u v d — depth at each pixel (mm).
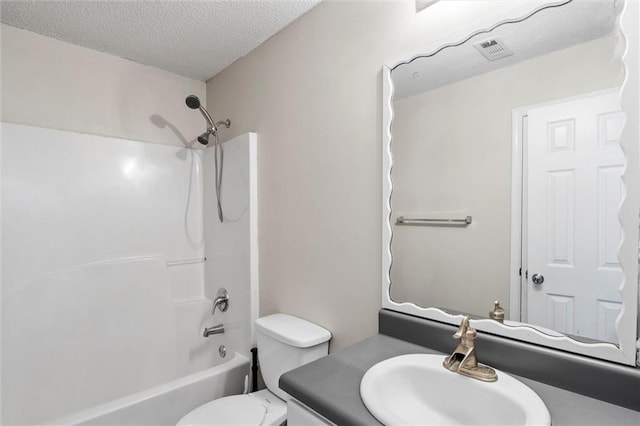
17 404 1584
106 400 1833
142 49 1983
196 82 2447
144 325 2004
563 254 847
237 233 2035
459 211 1046
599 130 792
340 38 1415
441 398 873
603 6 793
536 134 892
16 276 1682
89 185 1950
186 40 1869
